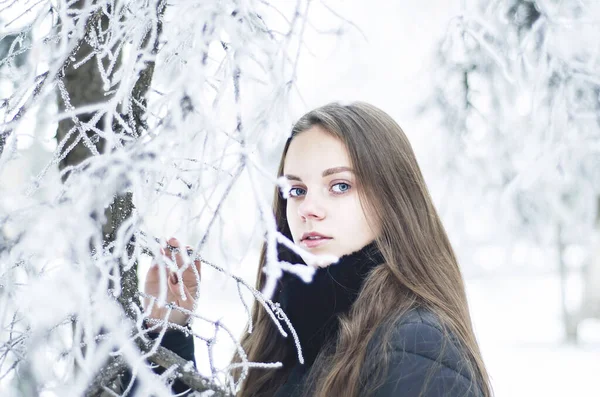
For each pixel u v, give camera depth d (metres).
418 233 1.33
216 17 0.66
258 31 0.77
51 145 1.15
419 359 1.12
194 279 1.42
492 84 2.48
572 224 3.58
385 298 1.21
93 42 0.86
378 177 1.29
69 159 1.12
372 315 1.20
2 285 0.72
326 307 1.29
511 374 6.21
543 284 10.46
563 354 6.90
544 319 8.65
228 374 0.80
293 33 0.73
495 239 5.34
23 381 0.85
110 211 0.86
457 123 2.69
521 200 3.28
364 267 1.29
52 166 0.77
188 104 0.64
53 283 0.56
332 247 1.28
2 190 0.76
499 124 2.64
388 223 1.29
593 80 1.93
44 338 0.67
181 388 1.31
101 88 1.12
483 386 1.24
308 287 1.31
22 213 0.62
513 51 2.00
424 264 1.31
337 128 1.28
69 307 0.56
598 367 6.28
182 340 1.39
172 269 0.70
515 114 2.54
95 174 0.63
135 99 0.90
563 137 2.08
